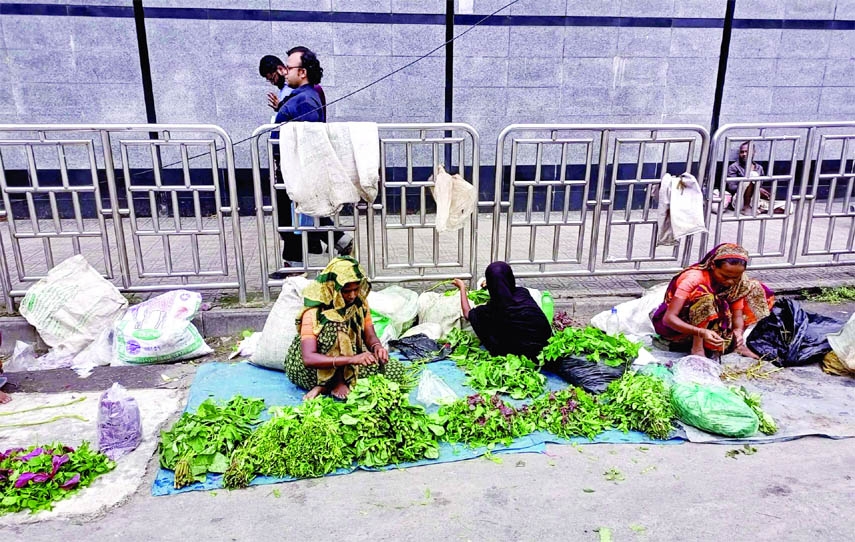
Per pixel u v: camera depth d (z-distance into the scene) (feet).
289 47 26.37
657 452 9.82
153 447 9.84
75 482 8.67
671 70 28.63
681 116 29.27
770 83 29.40
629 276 18.21
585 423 10.36
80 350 13.76
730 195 24.75
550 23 27.35
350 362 10.86
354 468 9.29
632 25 27.81
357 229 15.21
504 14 27.04
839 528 8.02
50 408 11.09
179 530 7.97
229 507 8.44
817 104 29.94
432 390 11.32
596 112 28.71
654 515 8.30
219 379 12.31
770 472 9.27
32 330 14.44
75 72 25.55
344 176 14.15
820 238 22.91
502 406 10.46
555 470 9.34
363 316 11.72
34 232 14.39
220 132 14.24
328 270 10.98
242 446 9.43
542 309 13.89
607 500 8.62
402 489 8.86
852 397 11.59
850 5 28.76
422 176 28.02
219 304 15.70
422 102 27.66
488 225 25.58
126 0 25.02
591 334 12.48
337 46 26.61
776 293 17.26
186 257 19.99
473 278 16.21
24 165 26.32
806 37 28.94
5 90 25.38
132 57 25.68
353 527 8.05
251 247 21.31
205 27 25.72
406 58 27.09
